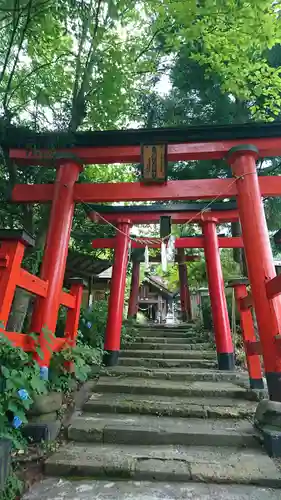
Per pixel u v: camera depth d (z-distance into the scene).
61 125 4.91
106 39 5.31
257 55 6.85
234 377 5.27
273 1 4.39
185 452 3.03
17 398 2.50
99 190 4.39
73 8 4.68
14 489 2.33
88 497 2.36
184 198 4.40
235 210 7.16
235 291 4.98
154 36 5.56
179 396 4.52
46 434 3.07
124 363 6.39
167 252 5.29
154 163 4.29
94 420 3.60
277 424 3.11
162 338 8.23
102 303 8.66
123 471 2.68
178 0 4.27
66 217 4.17
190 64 7.16
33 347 3.21
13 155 4.32
